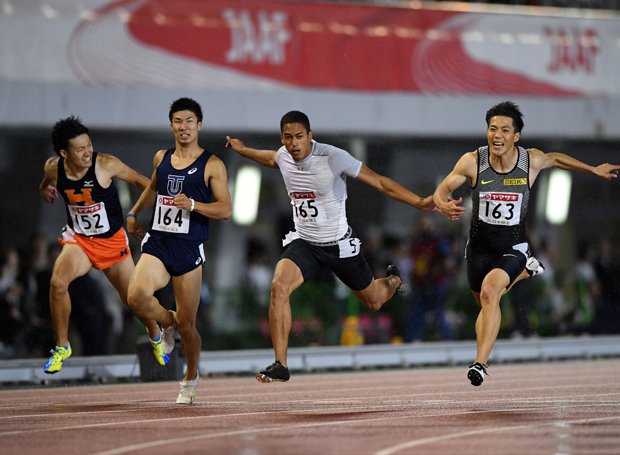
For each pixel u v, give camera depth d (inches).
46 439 864.9
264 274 2271.2
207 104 2202.3
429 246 2180.1
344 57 2304.4
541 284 2313.0
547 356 2114.9
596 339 2187.5
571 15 2522.1
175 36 2206.0
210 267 2539.4
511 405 1134.4
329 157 1108.5
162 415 1056.8
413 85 2341.3
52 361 1173.7
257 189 2566.4
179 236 1093.8
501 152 1079.6
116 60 2165.4
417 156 2566.4
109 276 1208.2
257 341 2084.2
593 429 897.5
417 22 2390.5
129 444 823.1
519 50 2444.6
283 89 2247.8
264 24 2271.2
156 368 1631.4
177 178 1092.5
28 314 1857.8
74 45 2143.2
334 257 1148.5
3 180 2383.1
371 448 784.3
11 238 2405.3
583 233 2839.6
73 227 1189.1
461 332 2233.0
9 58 2100.1
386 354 1967.3
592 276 2425.0
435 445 799.1
